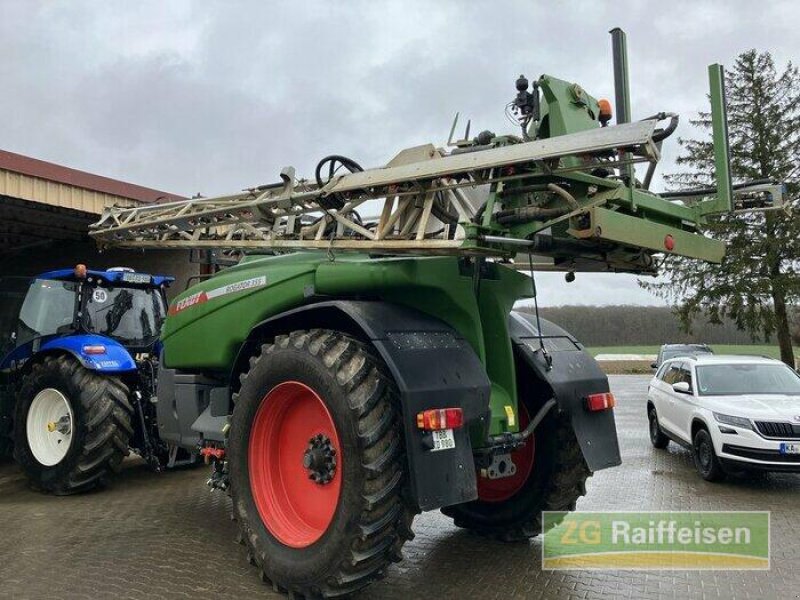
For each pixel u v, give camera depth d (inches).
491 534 195.8
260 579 161.5
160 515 221.9
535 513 186.5
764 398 299.9
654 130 118.5
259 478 161.0
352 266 158.4
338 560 136.4
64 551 183.3
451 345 151.3
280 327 173.6
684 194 172.6
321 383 143.1
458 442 139.9
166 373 218.1
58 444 259.6
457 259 159.8
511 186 143.9
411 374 137.7
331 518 140.3
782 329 949.2
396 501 136.5
